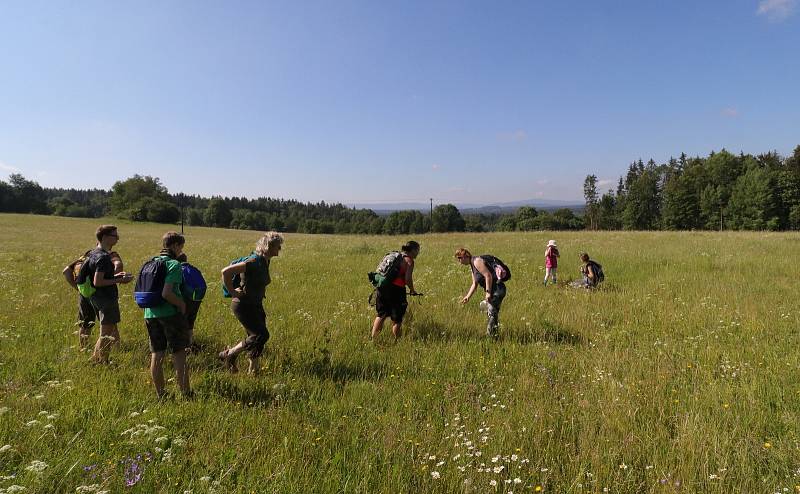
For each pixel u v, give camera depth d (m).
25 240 34.12
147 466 3.07
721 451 3.34
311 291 10.35
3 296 9.15
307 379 4.96
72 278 5.80
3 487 2.73
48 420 3.67
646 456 3.34
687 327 7.01
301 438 3.60
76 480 2.92
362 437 3.69
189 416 3.96
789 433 3.61
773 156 83.00
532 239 26.41
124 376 4.93
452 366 5.41
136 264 15.34
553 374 5.09
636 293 9.91
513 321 7.55
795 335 6.43
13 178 111.06
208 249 22.61
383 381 4.91
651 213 94.00
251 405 4.32
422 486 3.00
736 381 4.78
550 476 3.09
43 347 5.76
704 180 81.19
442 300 9.29
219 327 6.98
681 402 4.26
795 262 13.31
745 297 9.01
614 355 5.59
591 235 29.58
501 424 3.83
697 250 17.33
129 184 106.62
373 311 8.34
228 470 3.03
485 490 2.92
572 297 9.57
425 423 3.89
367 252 19.83
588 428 3.71
